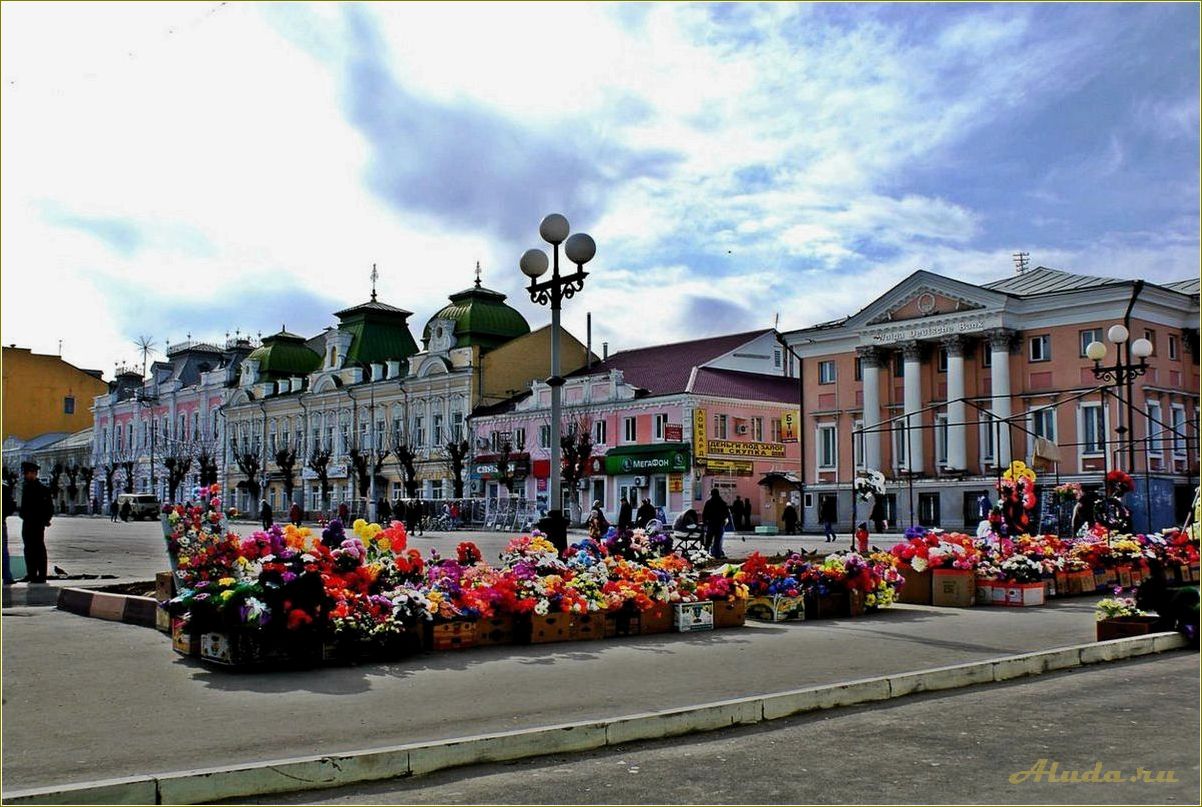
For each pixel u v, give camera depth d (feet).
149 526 207.82
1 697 30.07
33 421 377.30
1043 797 21.09
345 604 36.40
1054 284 158.30
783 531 175.52
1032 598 59.47
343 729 26.43
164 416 324.39
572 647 41.14
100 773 22.25
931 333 159.12
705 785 22.21
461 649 40.14
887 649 40.96
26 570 62.39
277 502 274.16
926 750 25.16
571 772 23.39
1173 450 143.02
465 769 23.66
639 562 53.52
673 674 34.86
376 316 261.85
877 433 166.50
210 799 21.12
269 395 280.92
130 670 34.35
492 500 196.85
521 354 231.30
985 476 152.46
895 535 147.23
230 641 34.42
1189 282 161.17
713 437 186.39
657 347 224.33
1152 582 44.29
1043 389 149.38
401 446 221.87
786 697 29.25
